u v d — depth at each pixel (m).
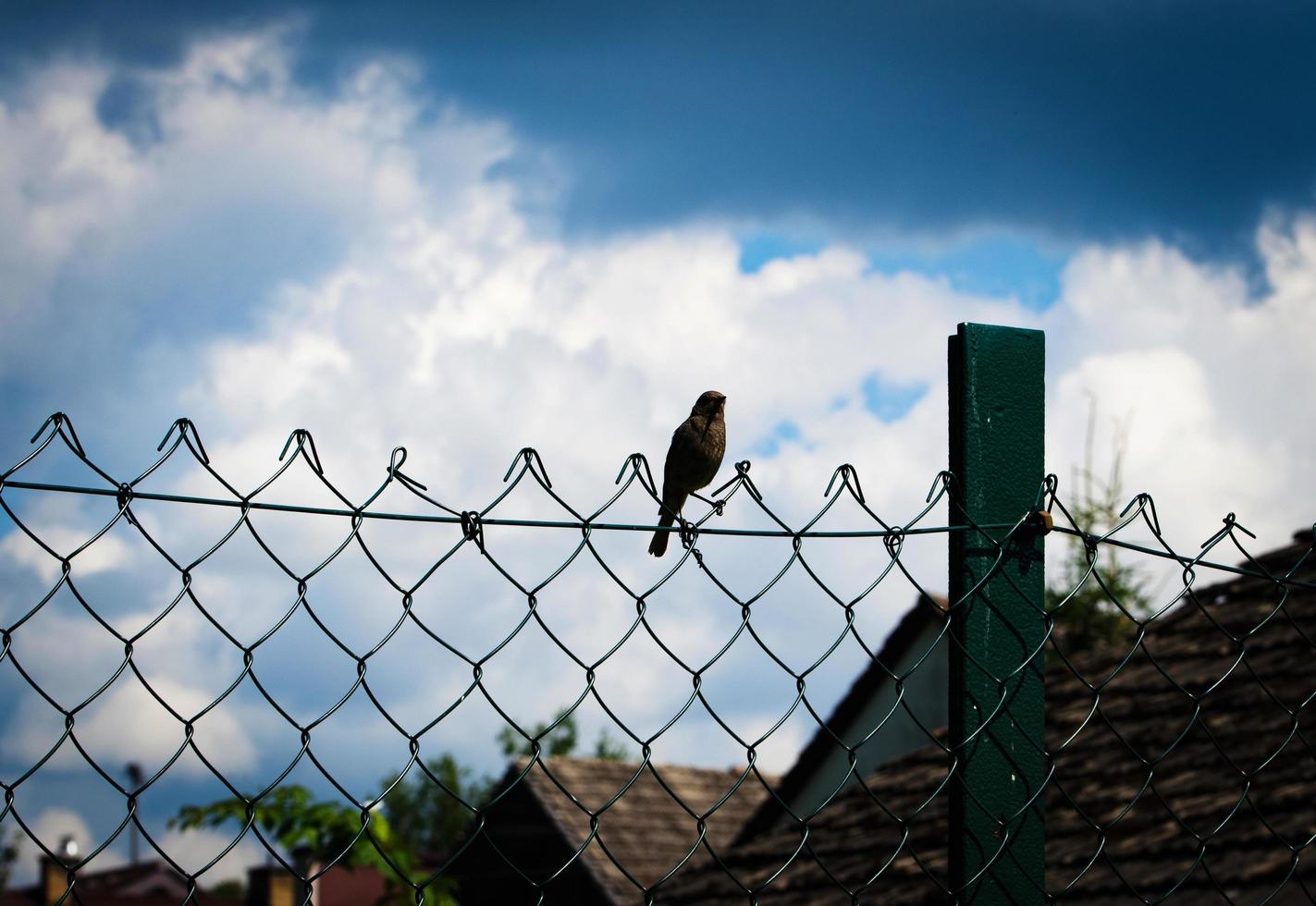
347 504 2.48
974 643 3.02
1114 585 11.41
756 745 2.71
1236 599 9.69
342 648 2.42
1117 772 8.18
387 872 10.01
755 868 9.95
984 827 2.95
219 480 2.41
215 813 9.63
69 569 2.28
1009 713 3.02
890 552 2.94
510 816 16.86
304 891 2.31
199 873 2.25
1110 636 11.27
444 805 43.84
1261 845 6.74
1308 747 3.45
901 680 2.92
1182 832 7.19
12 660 2.21
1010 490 3.14
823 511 2.86
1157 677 9.08
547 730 2.55
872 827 9.55
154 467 2.37
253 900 18.81
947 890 2.94
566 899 15.98
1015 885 2.95
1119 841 7.43
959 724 2.99
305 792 10.05
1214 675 8.66
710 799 17.94
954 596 3.06
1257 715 8.02
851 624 2.86
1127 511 3.24
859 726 15.41
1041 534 3.13
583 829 16.19
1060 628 11.63
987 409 3.16
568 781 17.05
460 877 16.81
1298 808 6.90
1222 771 7.63
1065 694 9.57
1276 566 9.68
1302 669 8.27
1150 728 8.45
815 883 9.05
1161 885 6.76
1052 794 8.27
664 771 18.20
